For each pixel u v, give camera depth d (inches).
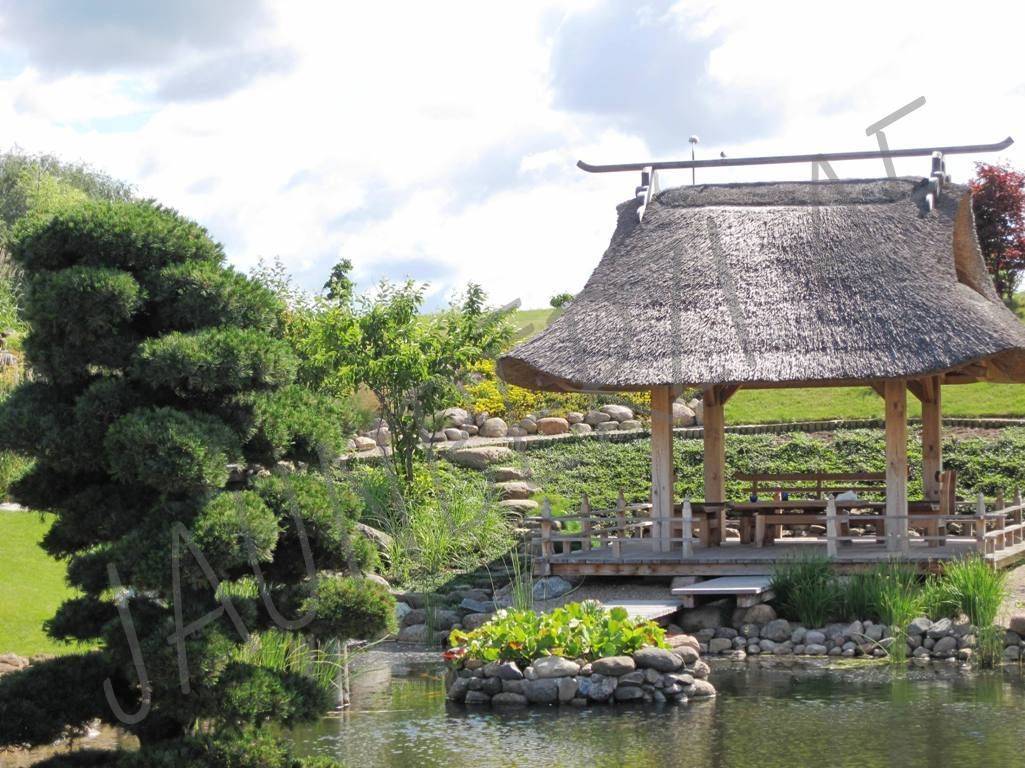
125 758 305.3
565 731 440.8
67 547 341.1
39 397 324.5
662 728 441.7
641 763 393.7
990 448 990.4
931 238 729.6
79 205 336.2
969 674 532.1
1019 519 767.1
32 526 647.8
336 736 437.1
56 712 320.5
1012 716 447.5
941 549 696.4
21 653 476.4
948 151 772.0
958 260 797.2
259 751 307.0
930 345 660.1
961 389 1210.6
